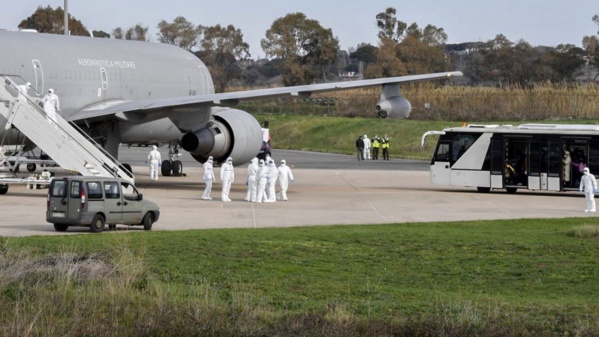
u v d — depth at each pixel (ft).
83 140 346.33
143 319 143.54
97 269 174.70
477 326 141.49
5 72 346.13
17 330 136.67
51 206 246.47
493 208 336.49
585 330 141.08
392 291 174.70
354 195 376.27
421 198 369.09
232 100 361.51
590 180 328.70
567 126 409.49
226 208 319.27
